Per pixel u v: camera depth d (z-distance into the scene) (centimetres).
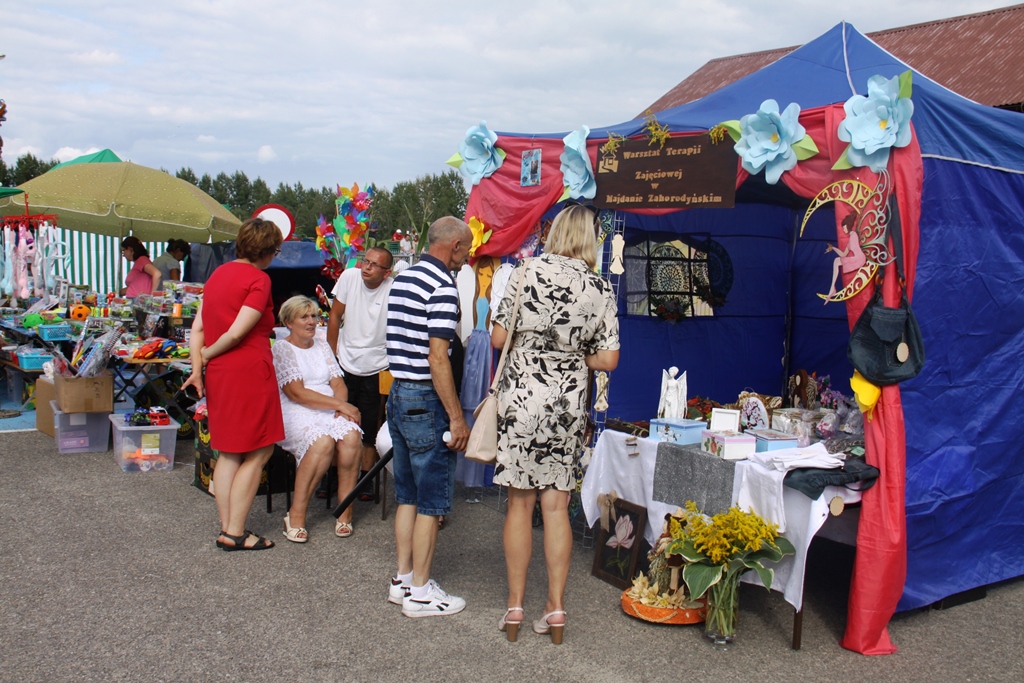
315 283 1122
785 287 697
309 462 461
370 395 539
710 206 402
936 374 374
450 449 365
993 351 402
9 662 314
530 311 334
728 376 661
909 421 367
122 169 938
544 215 557
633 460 420
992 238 392
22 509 502
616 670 327
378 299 531
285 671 318
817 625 378
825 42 472
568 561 351
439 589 380
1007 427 411
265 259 447
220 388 431
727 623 349
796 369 700
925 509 371
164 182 949
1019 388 414
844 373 664
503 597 399
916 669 336
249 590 395
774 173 374
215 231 986
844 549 494
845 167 347
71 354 774
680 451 393
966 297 382
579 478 482
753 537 337
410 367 362
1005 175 398
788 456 361
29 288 851
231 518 446
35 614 358
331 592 397
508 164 522
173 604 375
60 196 883
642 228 592
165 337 732
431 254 371
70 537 457
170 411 730
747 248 666
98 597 379
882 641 353
